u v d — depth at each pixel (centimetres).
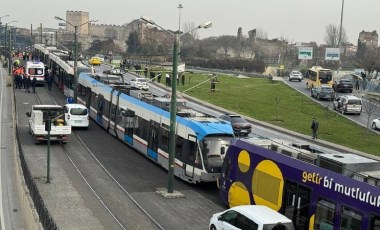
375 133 4594
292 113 5603
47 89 6438
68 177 2803
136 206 2331
